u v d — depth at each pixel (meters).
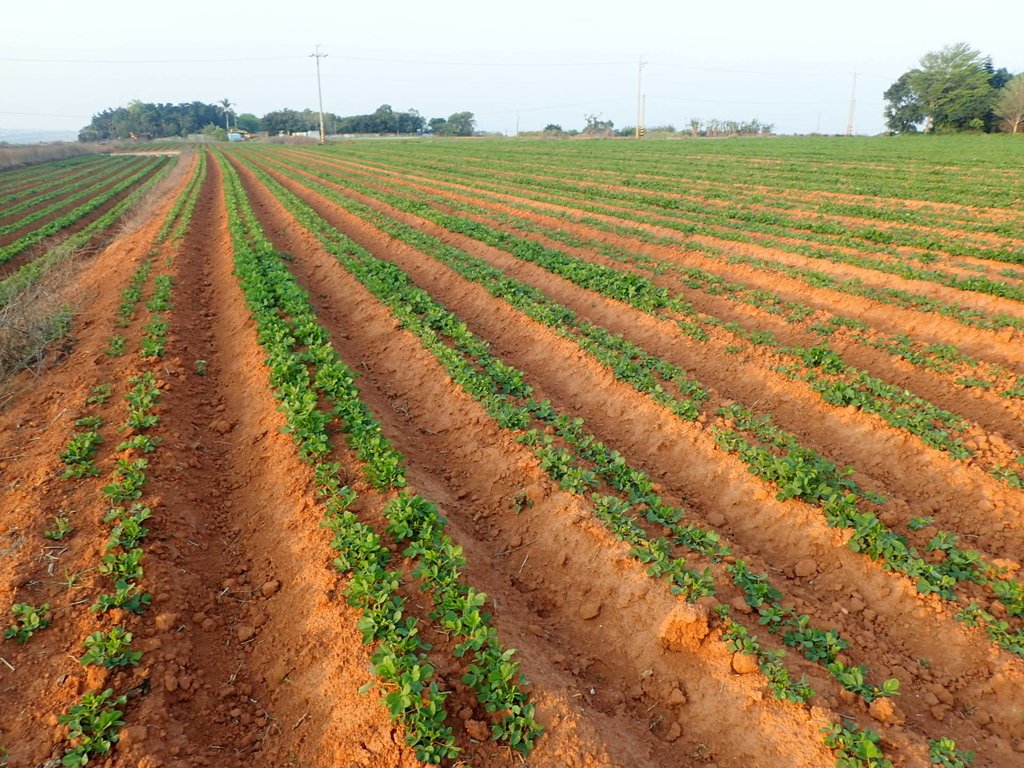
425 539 7.32
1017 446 9.79
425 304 15.68
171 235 24.80
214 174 53.56
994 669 6.31
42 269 21.25
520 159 58.00
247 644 6.68
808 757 5.35
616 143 83.19
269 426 10.21
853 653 6.59
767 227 23.83
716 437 9.86
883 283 17.59
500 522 8.73
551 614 7.38
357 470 8.88
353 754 5.34
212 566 7.75
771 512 8.59
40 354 13.23
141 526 7.76
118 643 6.01
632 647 6.69
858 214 25.91
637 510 8.41
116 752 5.18
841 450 10.42
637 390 11.49
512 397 11.49
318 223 26.11
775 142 78.00
